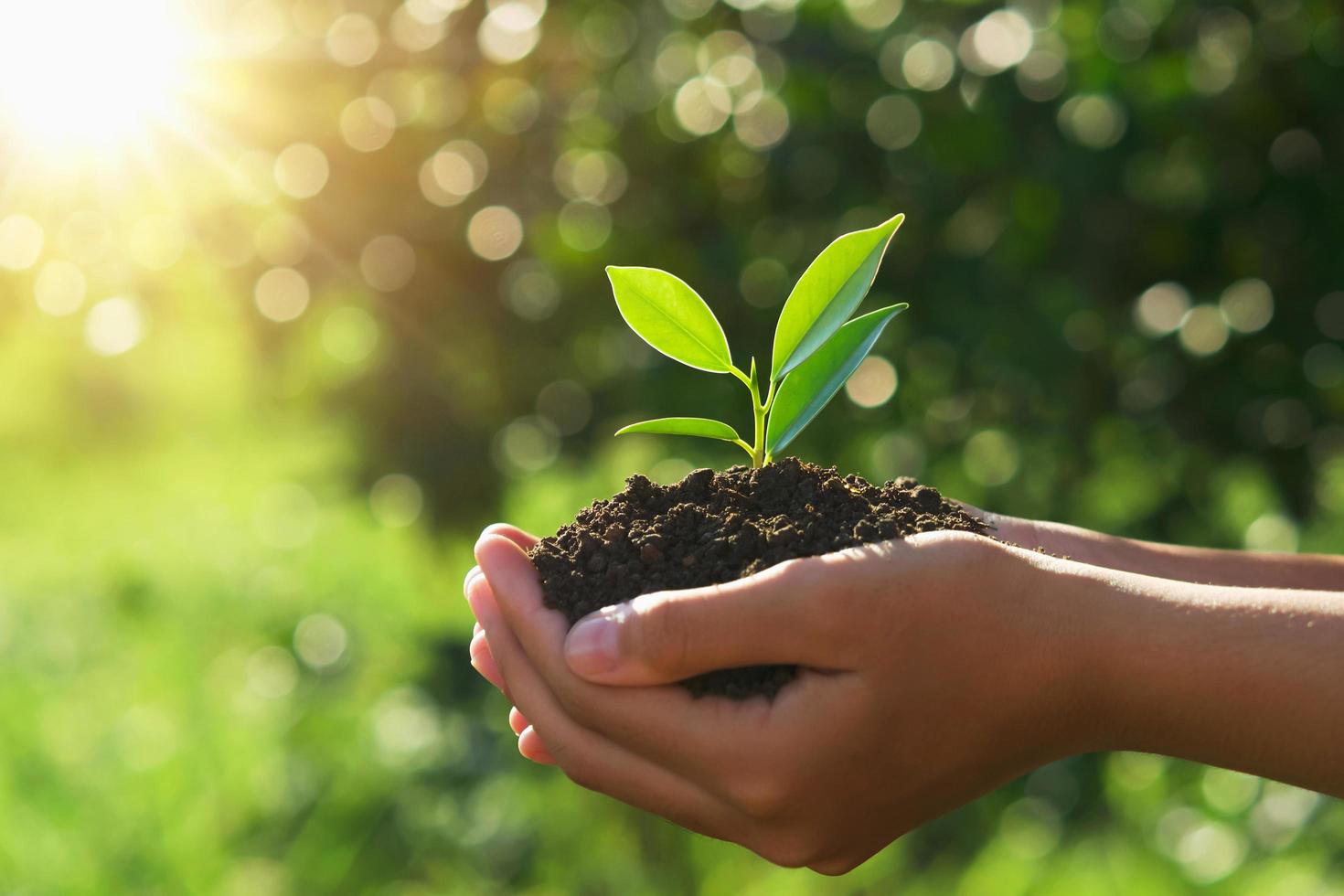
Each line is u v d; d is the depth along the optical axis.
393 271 3.58
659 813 0.82
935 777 0.78
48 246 3.41
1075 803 2.23
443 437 3.60
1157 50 2.40
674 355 0.93
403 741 1.63
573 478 2.19
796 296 0.92
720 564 0.82
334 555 1.87
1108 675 0.75
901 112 2.57
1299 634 0.72
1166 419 2.68
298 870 1.32
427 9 3.34
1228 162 2.64
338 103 3.46
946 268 2.61
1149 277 2.76
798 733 0.73
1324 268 2.66
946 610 0.73
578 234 3.15
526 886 1.61
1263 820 1.52
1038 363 2.44
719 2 2.81
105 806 1.16
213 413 2.47
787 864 0.80
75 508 2.03
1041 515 2.46
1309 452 2.67
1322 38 2.44
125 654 1.48
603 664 0.71
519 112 3.29
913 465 2.48
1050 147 2.45
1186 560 1.05
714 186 3.09
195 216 3.49
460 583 2.04
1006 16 2.38
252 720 1.40
